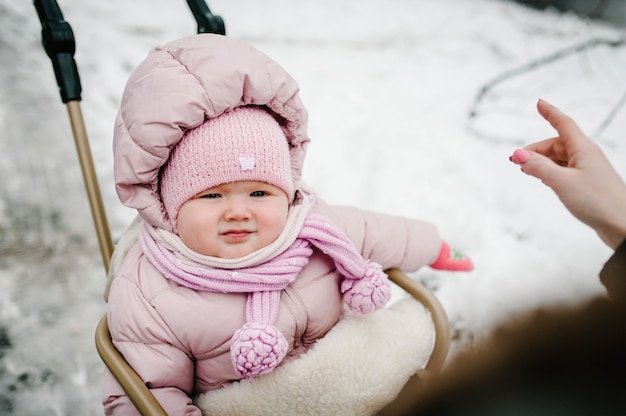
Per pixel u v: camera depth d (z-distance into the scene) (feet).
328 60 9.62
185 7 9.77
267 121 3.18
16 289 5.35
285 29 10.12
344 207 3.96
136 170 2.97
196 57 2.99
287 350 3.02
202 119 2.96
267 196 3.11
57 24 3.78
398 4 11.75
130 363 2.99
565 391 0.76
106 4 9.27
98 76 7.82
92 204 3.89
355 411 3.11
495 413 0.79
